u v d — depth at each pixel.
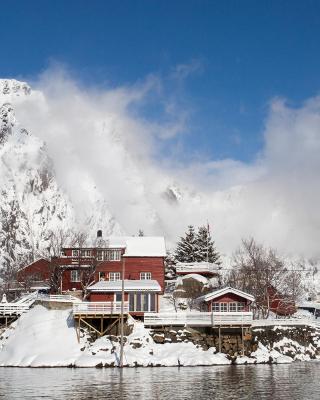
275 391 47.28
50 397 44.06
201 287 102.75
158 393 46.03
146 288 77.88
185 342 68.75
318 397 44.66
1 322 74.62
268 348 71.50
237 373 58.34
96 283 85.94
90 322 70.00
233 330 70.38
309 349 76.12
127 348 66.25
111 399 43.34
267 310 90.62
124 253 93.81
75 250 95.38
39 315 73.44
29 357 65.19
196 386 49.62
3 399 43.28
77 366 62.91
